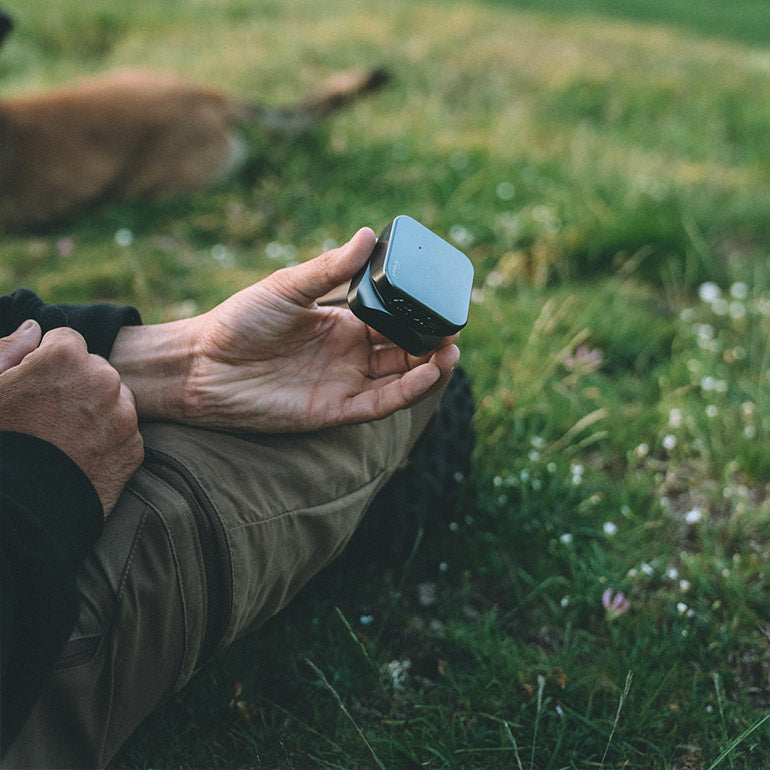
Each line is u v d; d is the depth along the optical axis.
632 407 1.17
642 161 2.04
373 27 3.21
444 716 0.82
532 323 1.29
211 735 0.80
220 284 1.42
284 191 1.77
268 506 0.72
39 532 0.63
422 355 0.73
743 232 1.75
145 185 1.77
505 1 4.91
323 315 0.75
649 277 1.55
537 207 1.70
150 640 0.69
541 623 0.90
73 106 1.70
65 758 0.67
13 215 1.64
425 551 0.95
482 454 1.04
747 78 3.07
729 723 0.82
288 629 0.87
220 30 3.11
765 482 1.07
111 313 0.77
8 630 0.62
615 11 5.41
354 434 0.78
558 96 2.62
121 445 0.69
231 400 0.74
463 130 2.19
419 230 0.71
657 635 0.88
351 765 0.79
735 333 1.36
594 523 1.00
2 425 0.67
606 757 0.80
